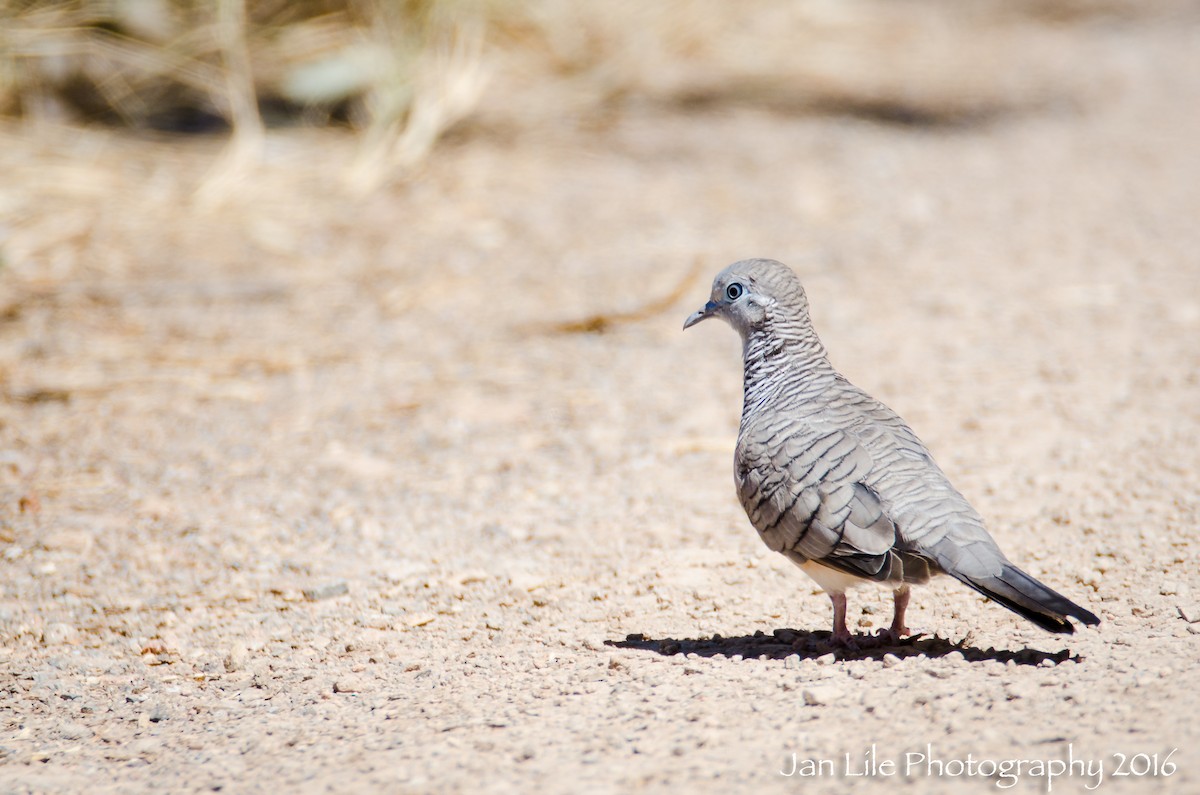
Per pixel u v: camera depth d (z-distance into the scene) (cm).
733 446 1320
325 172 2166
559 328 1647
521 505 1199
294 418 1400
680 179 2211
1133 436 1258
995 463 1225
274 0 2467
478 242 1923
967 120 2692
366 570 1074
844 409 855
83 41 2241
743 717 742
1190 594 908
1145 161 2378
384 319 1672
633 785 664
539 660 885
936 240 1959
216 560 1095
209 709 845
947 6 3931
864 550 783
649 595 1007
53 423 1379
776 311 889
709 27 3122
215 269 1805
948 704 722
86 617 1002
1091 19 3862
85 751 790
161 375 1503
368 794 679
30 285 1731
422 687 853
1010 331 1600
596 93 2666
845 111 2698
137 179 2091
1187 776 610
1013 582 731
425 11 2473
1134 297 1695
